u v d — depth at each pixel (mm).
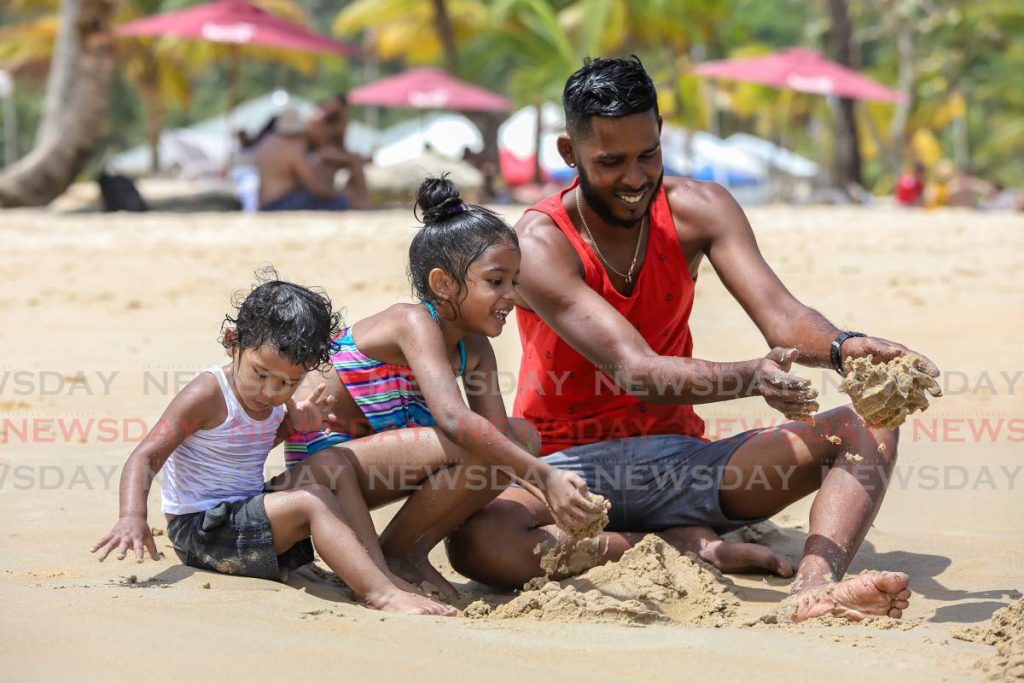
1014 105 134125
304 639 8445
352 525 10852
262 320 10609
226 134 111438
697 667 8250
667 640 8953
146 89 110562
